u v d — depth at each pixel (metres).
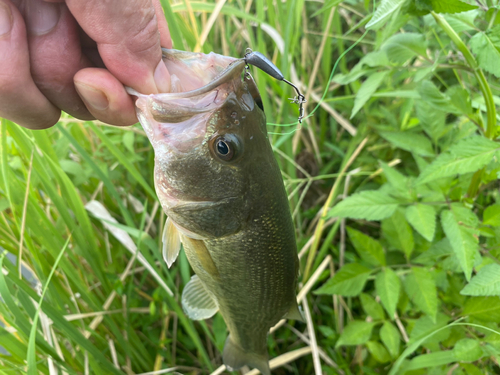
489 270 0.23
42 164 0.29
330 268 0.38
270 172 0.19
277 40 0.36
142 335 0.37
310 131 0.43
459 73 0.36
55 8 0.16
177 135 0.18
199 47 0.32
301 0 0.33
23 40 0.16
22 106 0.17
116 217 0.39
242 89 0.18
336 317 0.36
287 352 0.37
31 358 0.21
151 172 0.40
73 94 0.18
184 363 0.38
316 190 0.45
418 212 0.27
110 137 0.37
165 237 0.22
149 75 0.17
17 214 0.27
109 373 0.31
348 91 0.42
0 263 0.22
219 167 0.18
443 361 0.26
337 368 0.34
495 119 0.25
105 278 0.33
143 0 0.16
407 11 0.23
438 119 0.31
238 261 0.21
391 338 0.30
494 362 0.29
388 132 0.33
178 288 0.39
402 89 0.35
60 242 0.30
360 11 0.42
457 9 0.22
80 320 0.32
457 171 0.23
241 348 0.28
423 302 0.27
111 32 0.16
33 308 0.25
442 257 0.30
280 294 0.23
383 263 0.30
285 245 0.21
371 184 0.39
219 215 0.19
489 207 0.26
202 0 0.38
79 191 0.37
